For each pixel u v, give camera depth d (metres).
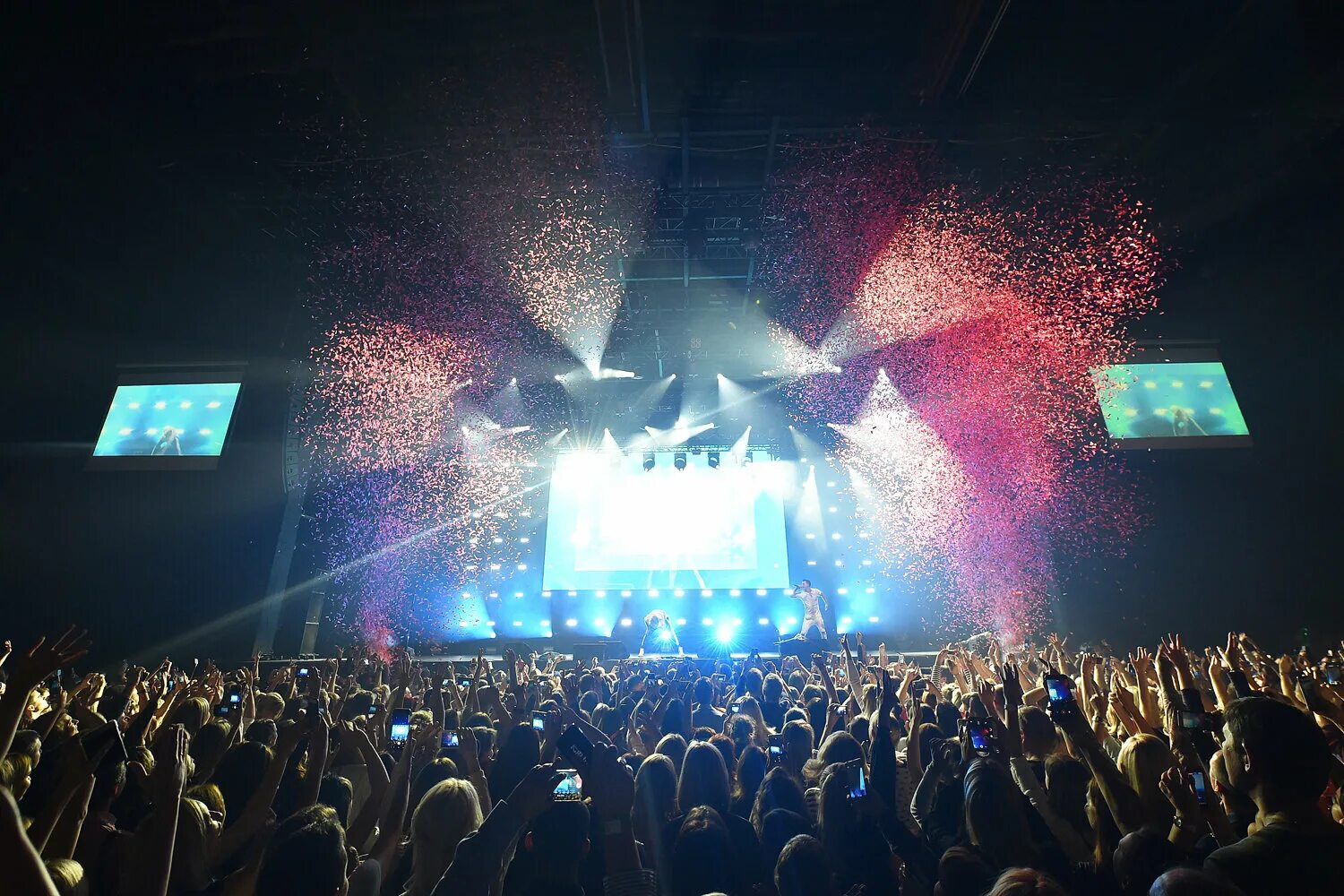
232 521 16.70
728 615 18.00
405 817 2.87
